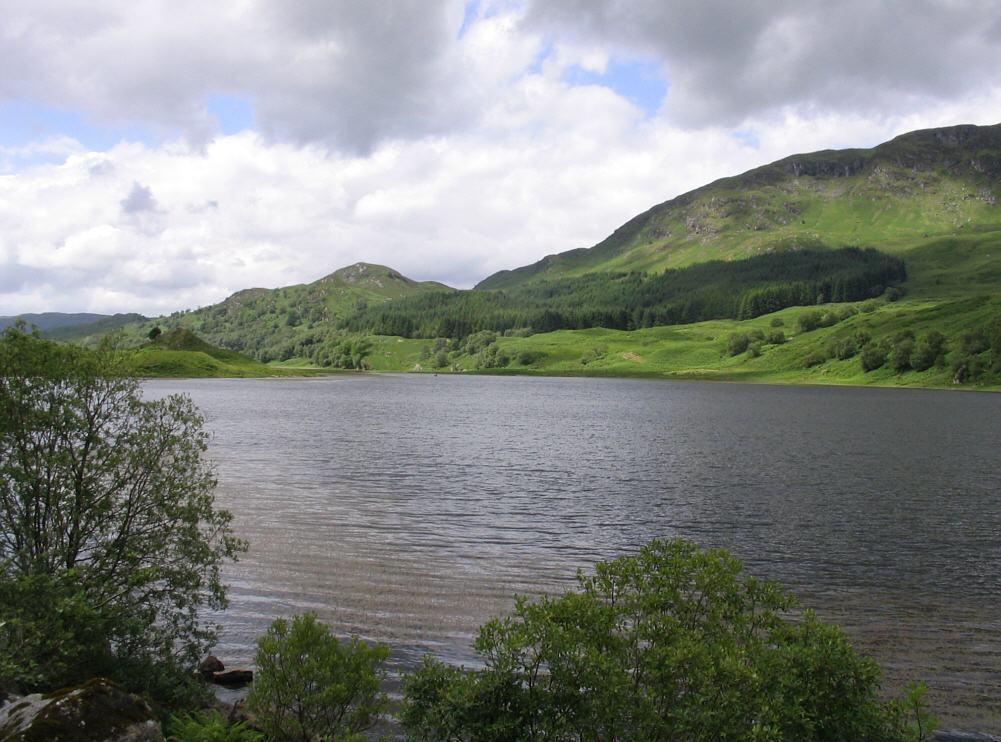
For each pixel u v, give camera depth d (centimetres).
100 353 2059
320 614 2366
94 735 1177
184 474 2153
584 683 1211
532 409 12625
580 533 3556
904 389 19312
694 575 1498
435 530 3559
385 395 16650
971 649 2175
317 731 1403
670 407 13300
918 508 4194
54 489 1919
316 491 4506
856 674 1277
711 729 1178
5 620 1511
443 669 1387
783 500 4428
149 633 1886
